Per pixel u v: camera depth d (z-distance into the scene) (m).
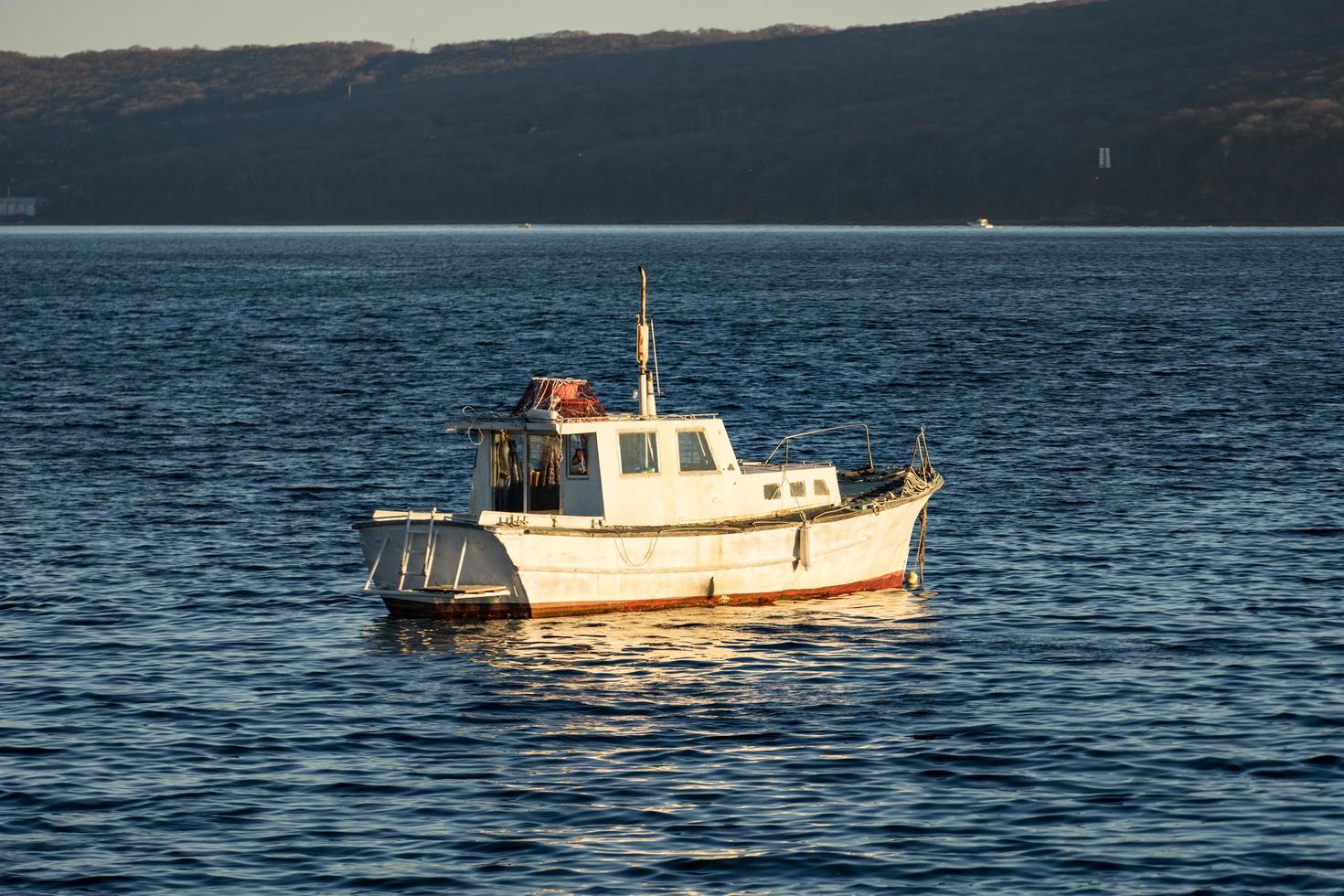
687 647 112.88
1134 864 75.94
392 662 109.56
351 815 82.50
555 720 97.38
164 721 97.25
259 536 151.38
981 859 76.75
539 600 117.50
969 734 94.19
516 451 124.38
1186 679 104.88
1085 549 144.75
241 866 76.25
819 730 95.19
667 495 123.19
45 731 95.19
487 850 78.00
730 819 81.62
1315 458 191.75
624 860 76.81
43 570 137.00
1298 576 133.50
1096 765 88.81
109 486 175.88
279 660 110.31
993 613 123.19
